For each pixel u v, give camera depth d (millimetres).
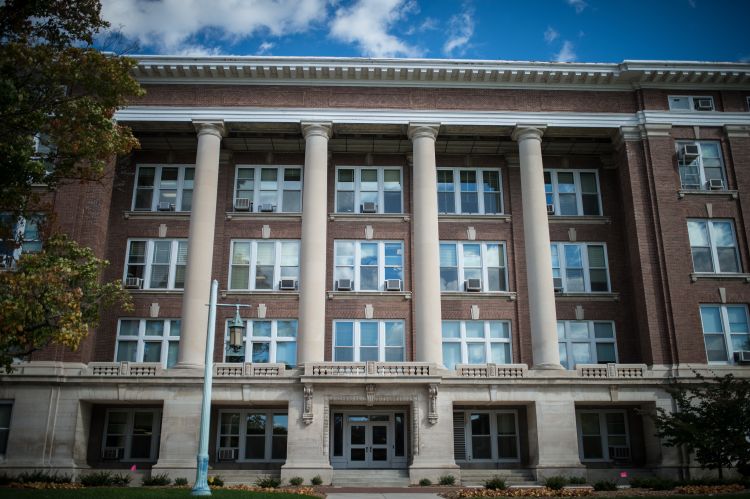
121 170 35062
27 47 19031
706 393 27344
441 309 34688
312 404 29266
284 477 28234
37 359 29859
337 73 34188
